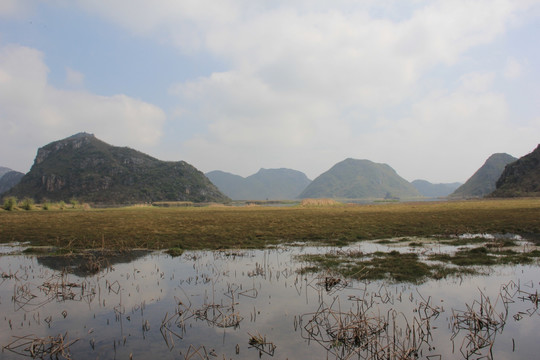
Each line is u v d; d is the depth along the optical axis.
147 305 11.48
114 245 23.23
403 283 13.27
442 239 23.80
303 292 12.48
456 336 8.88
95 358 7.95
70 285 13.74
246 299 11.85
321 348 8.30
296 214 50.00
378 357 7.69
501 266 15.52
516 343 8.43
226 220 40.72
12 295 12.72
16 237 27.92
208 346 8.46
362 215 44.84
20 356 8.11
